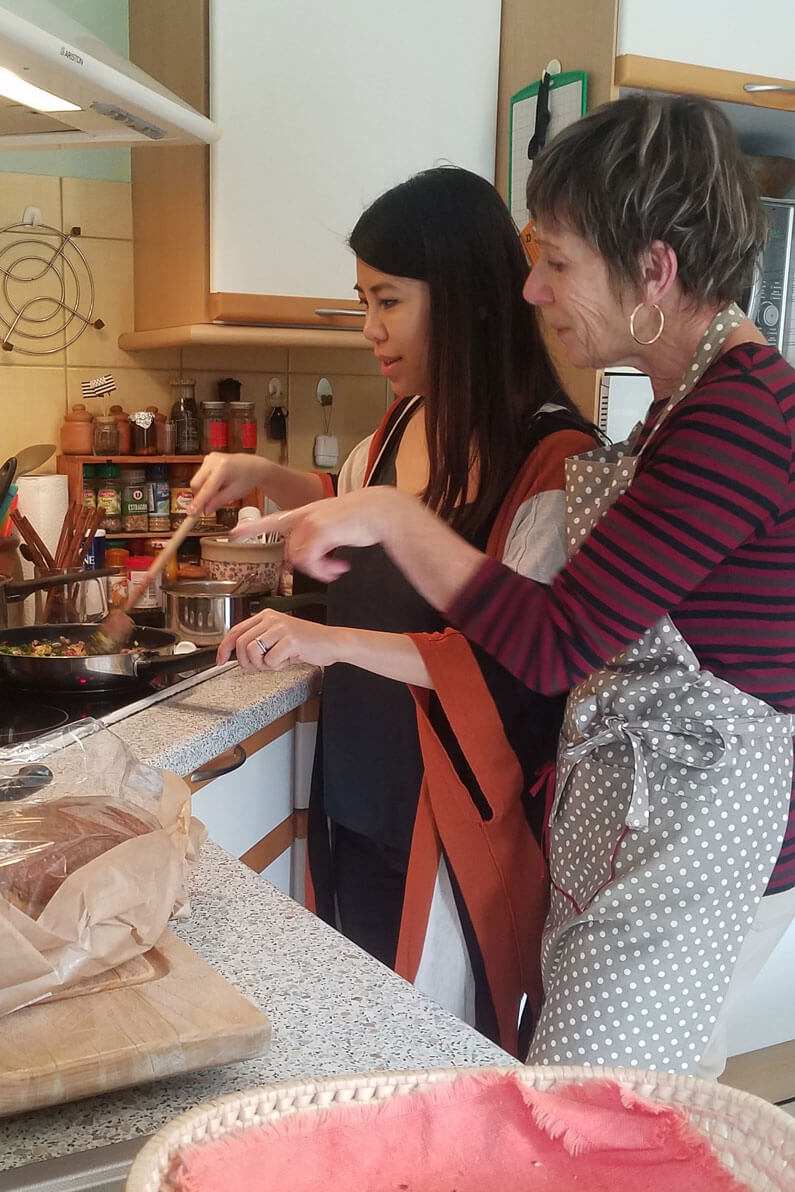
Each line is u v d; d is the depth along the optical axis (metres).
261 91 1.86
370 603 1.41
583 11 1.83
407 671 1.21
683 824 1.00
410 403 1.53
